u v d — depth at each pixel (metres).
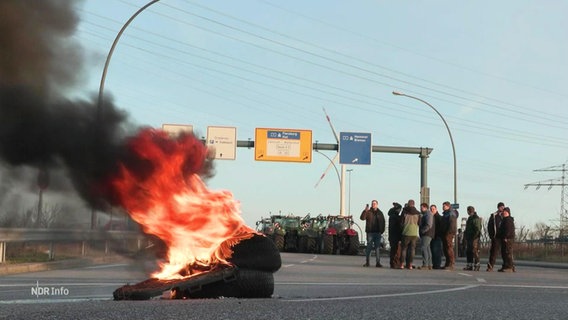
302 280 12.24
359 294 9.09
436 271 17.27
